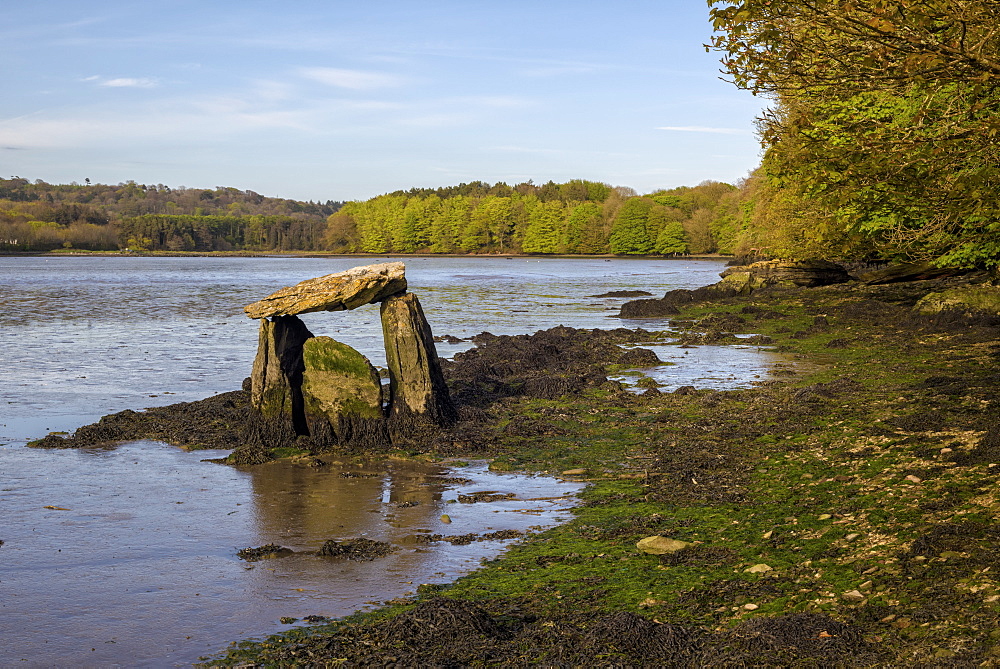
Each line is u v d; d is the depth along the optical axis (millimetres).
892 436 12422
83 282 81312
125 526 10547
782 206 42938
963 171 10945
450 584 8453
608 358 24000
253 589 8453
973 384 15656
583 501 11219
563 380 19406
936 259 25266
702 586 7871
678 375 21047
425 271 110062
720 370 21719
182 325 37562
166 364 25094
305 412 14734
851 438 12727
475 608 7395
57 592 8445
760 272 45312
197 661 6938
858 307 32031
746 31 9805
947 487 9438
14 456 14125
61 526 10555
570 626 7195
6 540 10039
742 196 90375
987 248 23188
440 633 7090
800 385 18609
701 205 192000
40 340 31406
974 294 27375
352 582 8594
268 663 6832
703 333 29672
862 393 16547
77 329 35625
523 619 7488
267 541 9953
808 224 38969
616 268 119875
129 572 8977
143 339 31875
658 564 8594
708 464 12414
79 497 11805
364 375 14617
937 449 11109
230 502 11531
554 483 12211
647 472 12273
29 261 164500
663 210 183375
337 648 7012
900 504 9273
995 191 10102
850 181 10344
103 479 12727
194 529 10406
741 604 7367
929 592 6852
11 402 18969
